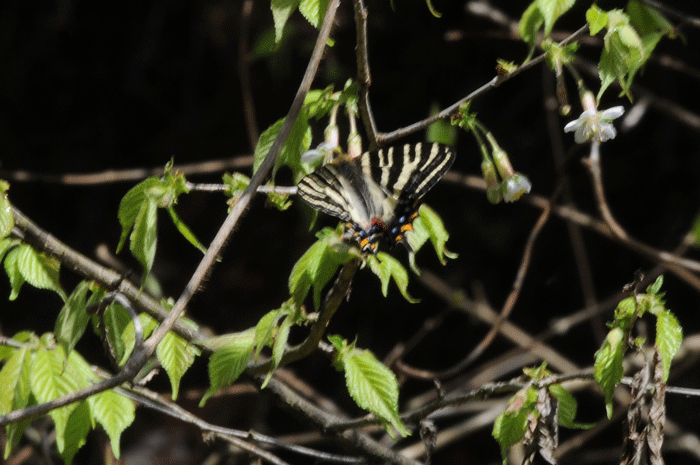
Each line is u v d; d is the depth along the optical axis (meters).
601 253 11.24
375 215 3.34
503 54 11.13
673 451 10.23
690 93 10.62
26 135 11.88
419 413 4.05
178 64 11.90
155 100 12.01
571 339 11.11
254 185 3.22
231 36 11.43
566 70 9.02
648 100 8.22
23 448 8.80
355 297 11.52
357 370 3.42
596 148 6.71
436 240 3.68
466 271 11.39
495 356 11.15
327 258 3.13
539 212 11.20
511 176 3.65
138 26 11.95
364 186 3.39
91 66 11.95
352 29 10.84
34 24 11.83
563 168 6.58
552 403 3.54
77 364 3.76
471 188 11.38
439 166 3.51
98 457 5.84
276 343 3.23
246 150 11.70
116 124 12.05
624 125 8.11
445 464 10.67
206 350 3.80
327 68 9.59
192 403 10.69
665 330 3.27
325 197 3.30
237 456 6.83
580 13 9.71
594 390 8.06
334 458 4.46
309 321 3.53
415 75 11.38
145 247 3.24
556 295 11.33
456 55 11.27
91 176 8.60
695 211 10.69
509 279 11.41
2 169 11.56
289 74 11.00
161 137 12.03
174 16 11.84
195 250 11.70
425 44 11.30
